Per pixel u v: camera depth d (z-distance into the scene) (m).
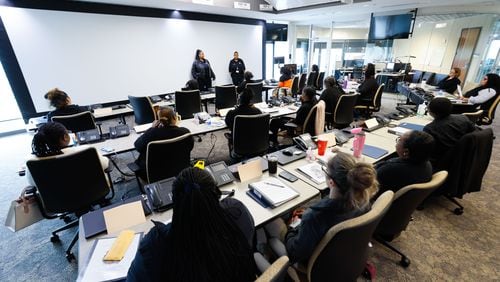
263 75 8.88
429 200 2.46
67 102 3.00
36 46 4.64
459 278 1.62
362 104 4.79
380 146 2.22
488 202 2.41
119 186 2.79
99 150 2.22
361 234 0.99
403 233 2.02
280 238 1.34
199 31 6.75
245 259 0.82
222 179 1.58
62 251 1.92
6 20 4.29
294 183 1.61
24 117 4.77
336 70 8.67
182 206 0.71
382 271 1.68
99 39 5.29
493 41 6.40
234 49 7.68
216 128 2.85
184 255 0.70
